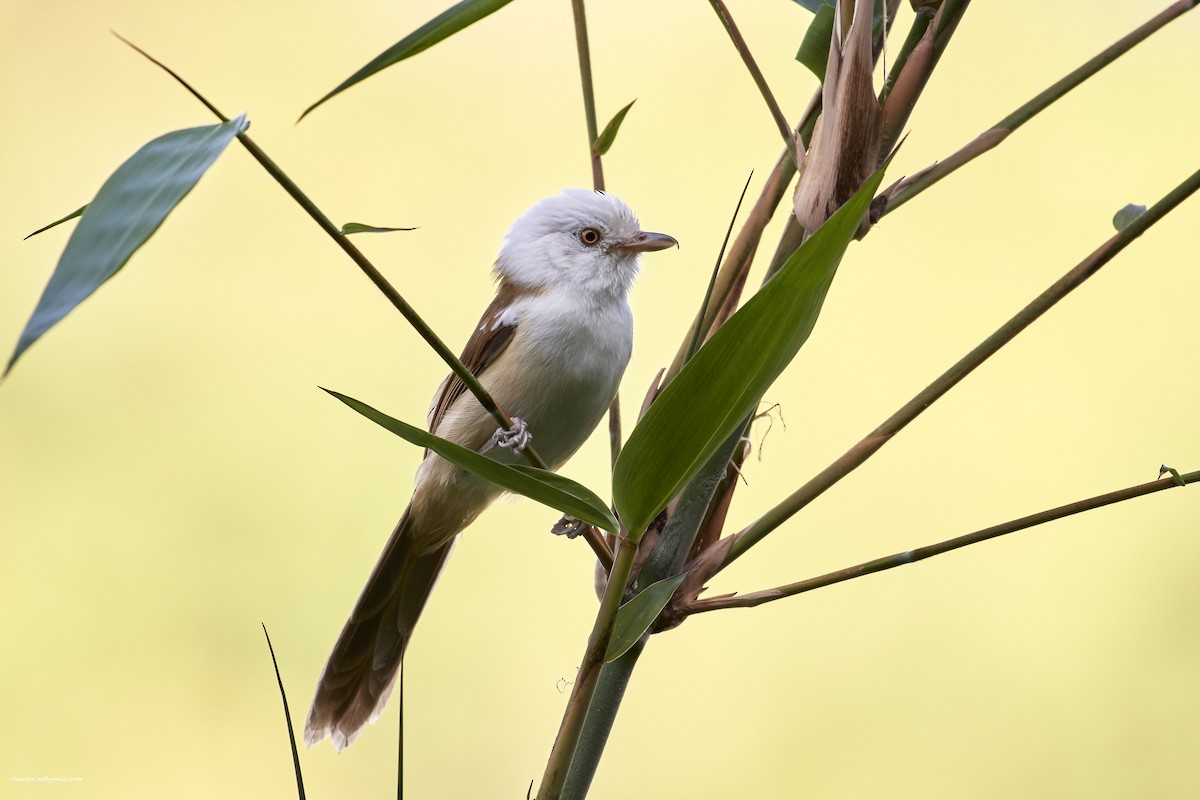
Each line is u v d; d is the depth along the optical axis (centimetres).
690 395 356
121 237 288
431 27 374
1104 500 412
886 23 458
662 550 441
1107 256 416
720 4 435
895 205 438
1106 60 437
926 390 435
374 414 359
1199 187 399
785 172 474
